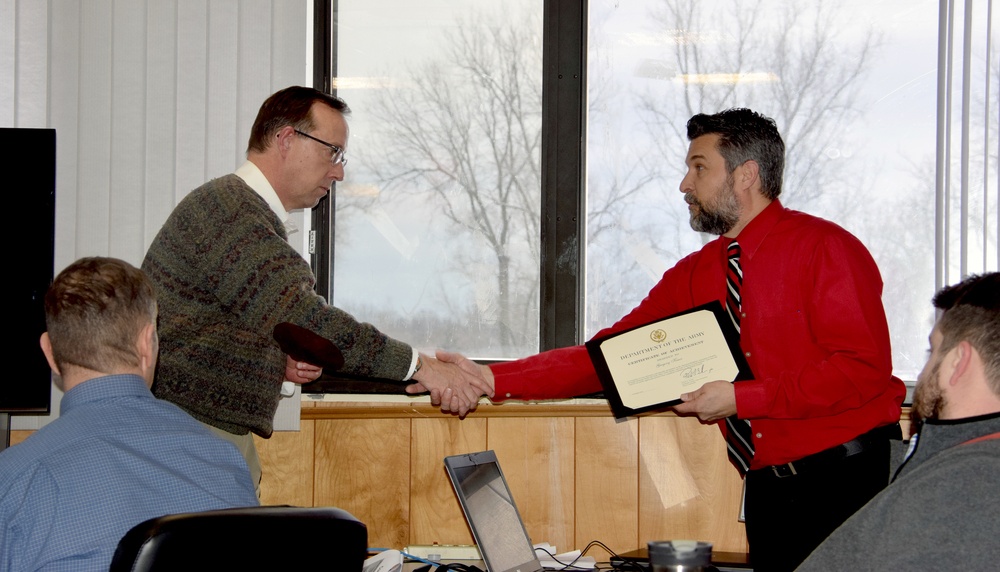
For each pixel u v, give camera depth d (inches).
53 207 85.1
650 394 84.0
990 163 96.4
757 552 81.4
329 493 97.7
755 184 82.2
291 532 45.4
